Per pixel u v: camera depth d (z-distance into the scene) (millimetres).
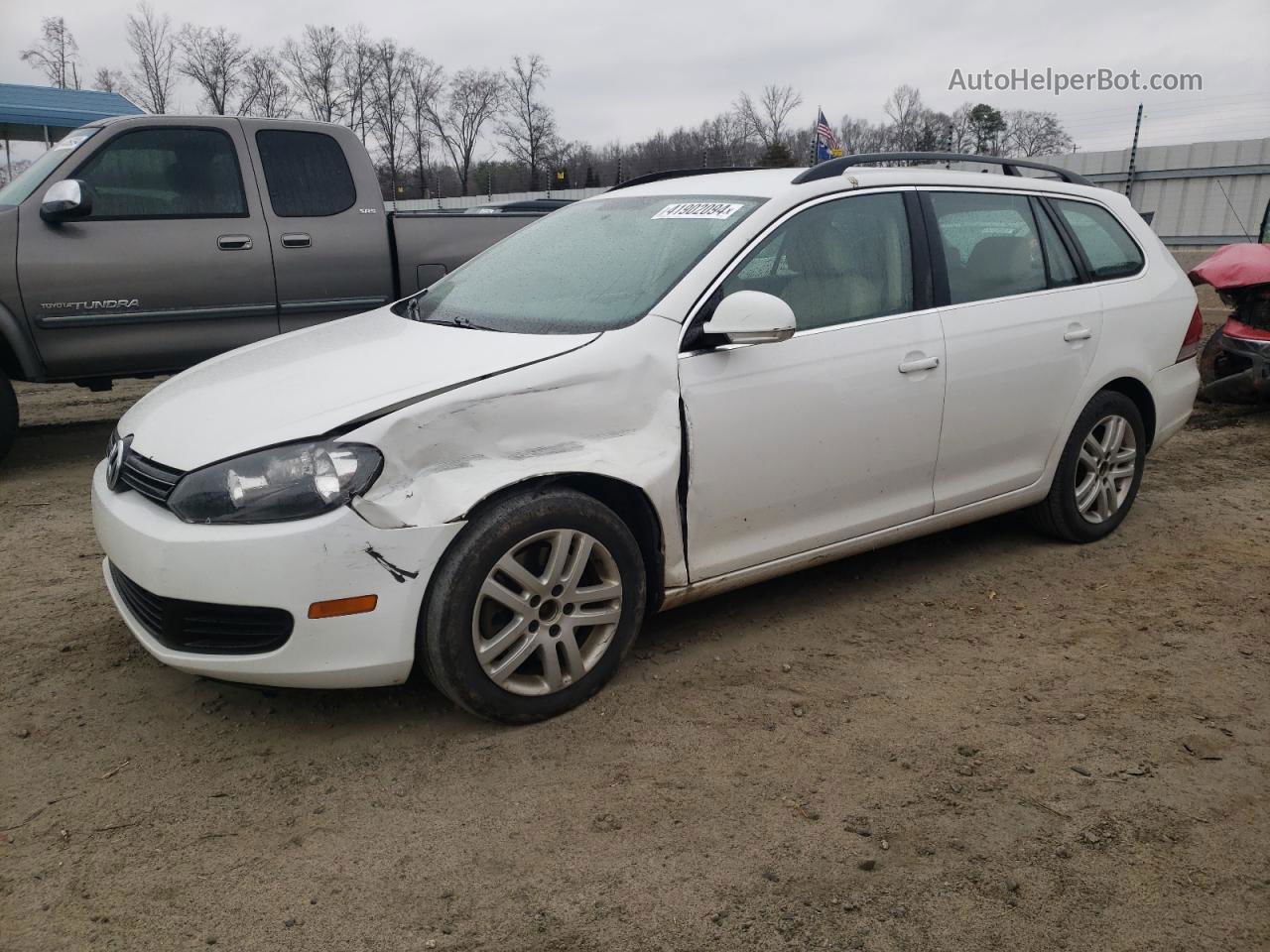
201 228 6418
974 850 2623
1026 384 4367
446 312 3957
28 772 2990
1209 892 2477
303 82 49531
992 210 4438
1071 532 4855
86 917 2381
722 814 2770
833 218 3900
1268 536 5105
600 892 2463
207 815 2781
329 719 3285
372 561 2869
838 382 3740
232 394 3291
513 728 3213
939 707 3369
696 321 3465
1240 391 7703
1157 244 5137
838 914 2389
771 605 4219
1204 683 3551
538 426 3123
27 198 6062
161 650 3053
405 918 2381
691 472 3426
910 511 4117
